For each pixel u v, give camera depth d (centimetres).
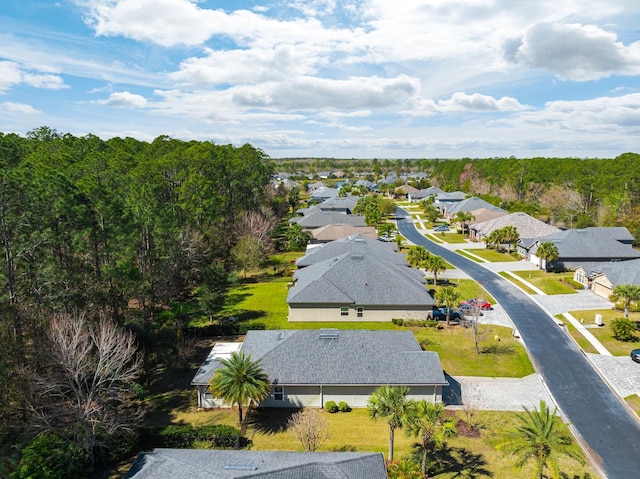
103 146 9112
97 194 4791
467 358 4391
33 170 4734
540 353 4512
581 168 14312
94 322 3809
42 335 3369
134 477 2334
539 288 6644
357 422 3406
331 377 3550
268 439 3177
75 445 2738
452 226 12156
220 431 3075
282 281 7156
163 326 4638
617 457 2989
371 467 2423
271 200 12194
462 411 3497
